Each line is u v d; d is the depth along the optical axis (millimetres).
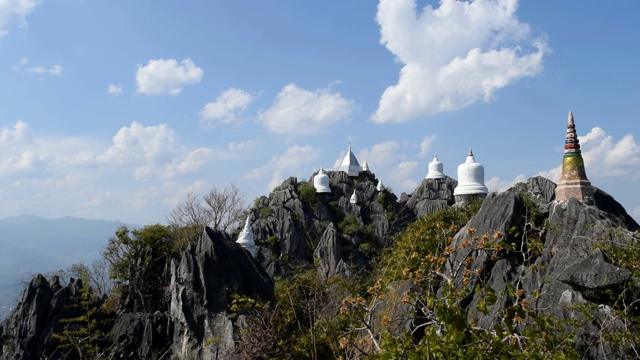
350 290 27812
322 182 93938
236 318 31500
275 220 82500
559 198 23672
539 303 18328
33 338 35875
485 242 15016
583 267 17828
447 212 32312
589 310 15961
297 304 27469
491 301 9094
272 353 24062
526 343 10750
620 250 17938
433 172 99188
